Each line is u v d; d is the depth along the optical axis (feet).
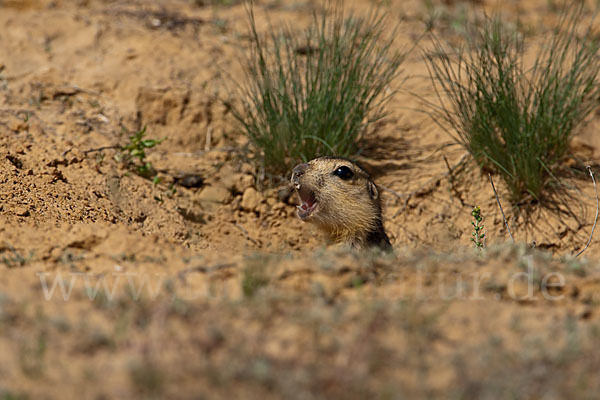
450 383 19.57
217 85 53.67
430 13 63.26
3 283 24.67
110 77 52.11
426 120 52.06
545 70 48.47
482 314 23.21
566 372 20.24
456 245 40.98
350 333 21.53
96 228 30.01
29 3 59.41
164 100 51.06
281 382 19.15
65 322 21.48
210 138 50.93
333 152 45.80
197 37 58.18
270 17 61.93
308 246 44.91
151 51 55.47
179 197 45.57
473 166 47.37
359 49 49.85
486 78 45.50
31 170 39.73
